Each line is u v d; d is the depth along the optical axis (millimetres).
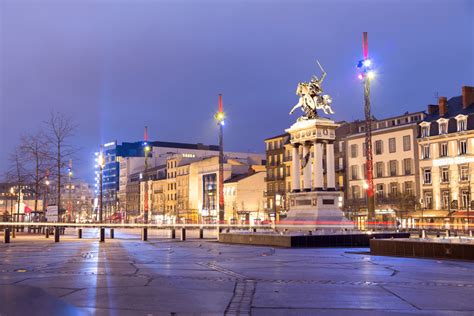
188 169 127438
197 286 13727
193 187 125438
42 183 65250
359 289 13219
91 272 17078
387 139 81062
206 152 162500
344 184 88250
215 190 116688
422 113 80438
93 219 147750
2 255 25141
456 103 76500
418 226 71625
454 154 71938
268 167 106188
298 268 18594
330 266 19391
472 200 68875
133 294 12273
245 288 13375
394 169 79750
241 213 107250
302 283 14391
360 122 91062
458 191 70938
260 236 35250
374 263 20578
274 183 104188
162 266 19359
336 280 15070
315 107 45844
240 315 9875
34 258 23172
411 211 74500
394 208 76250
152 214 139125
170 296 12016
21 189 73000
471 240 25062
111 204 165000
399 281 14797
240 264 20281
